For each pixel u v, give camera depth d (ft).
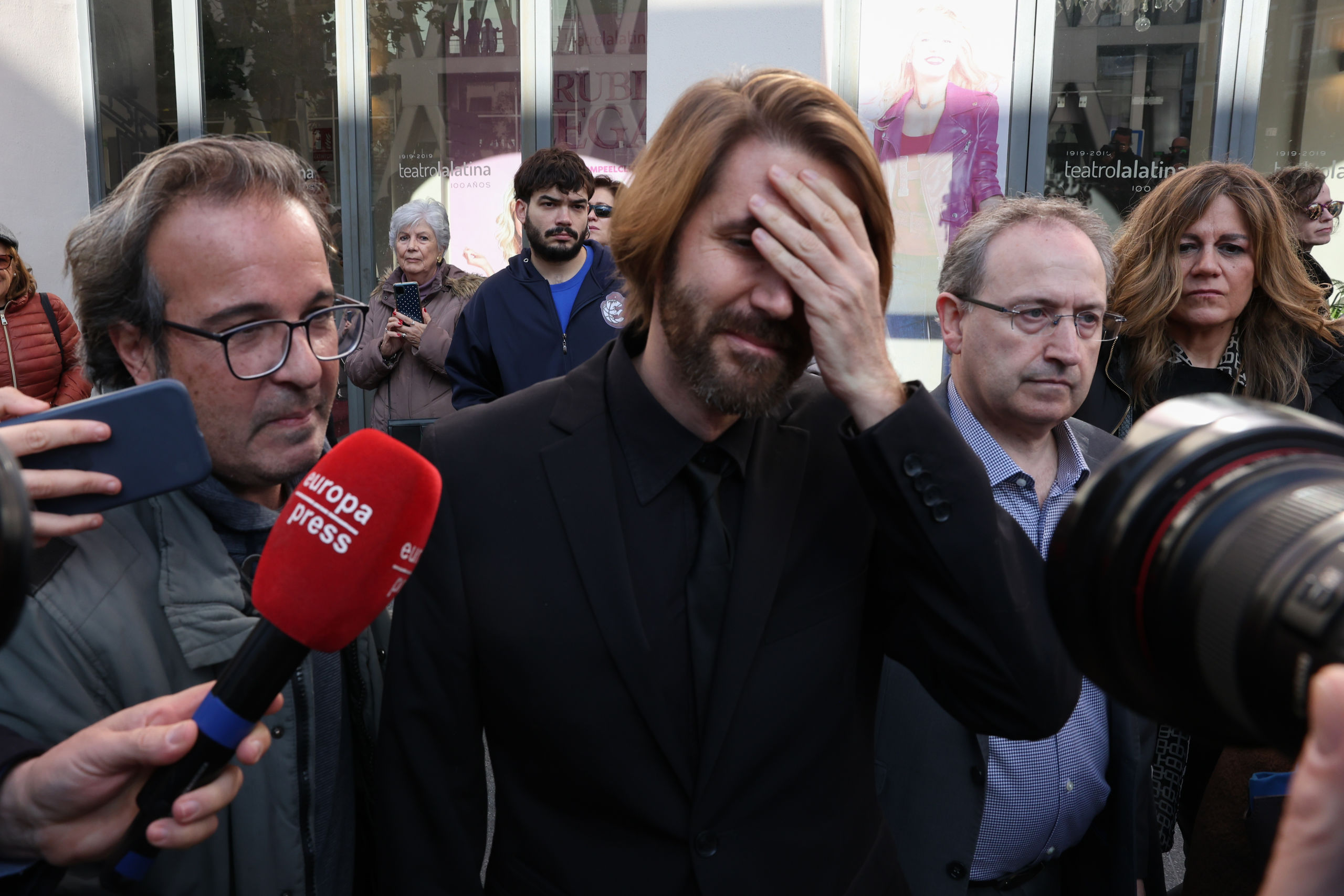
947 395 6.10
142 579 3.26
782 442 3.86
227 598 3.34
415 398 14.87
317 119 20.61
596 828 3.54
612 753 3.47
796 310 3.41
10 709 2.93
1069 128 17.93
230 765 2.61
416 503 2.85
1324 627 1.65
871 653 4.04
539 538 3.58
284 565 2.68
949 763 5.01
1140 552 2.06
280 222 3.22
